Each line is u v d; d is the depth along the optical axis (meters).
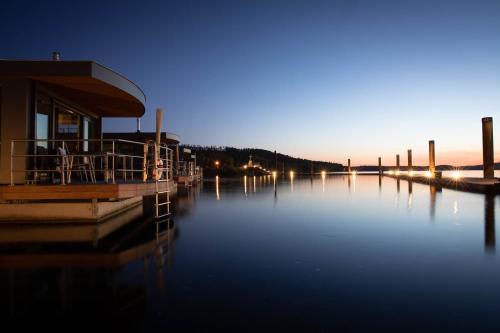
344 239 7.04
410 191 19.75
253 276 4.68
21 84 8.70
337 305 3.73
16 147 8.62
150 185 9.27
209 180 36.66
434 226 8.52
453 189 21.25
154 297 3.92
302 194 17.92
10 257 5.53
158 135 9.80
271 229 8.13
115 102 12.12
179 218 9.85
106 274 4.71
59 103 10.91
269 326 3.25
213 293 4.05
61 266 5.07
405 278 4.62
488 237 7.21
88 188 7.89
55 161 9.73
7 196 7.77
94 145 14.38
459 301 3.85
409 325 3.28
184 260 5.46
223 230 8.00
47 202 8.30
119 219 9.47
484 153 18.42
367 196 16.73
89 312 3.52
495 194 17.08
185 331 3.14
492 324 3.30
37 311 3.54
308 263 5.32
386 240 6.95
